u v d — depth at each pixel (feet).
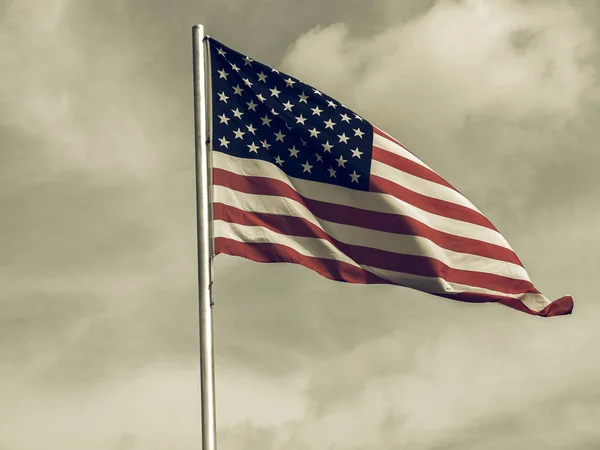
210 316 61.93
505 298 70.28
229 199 66.64
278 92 69.51
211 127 67.72
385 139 70.38
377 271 68.44
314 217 68.08
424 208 70.28
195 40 68.23
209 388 59.88
